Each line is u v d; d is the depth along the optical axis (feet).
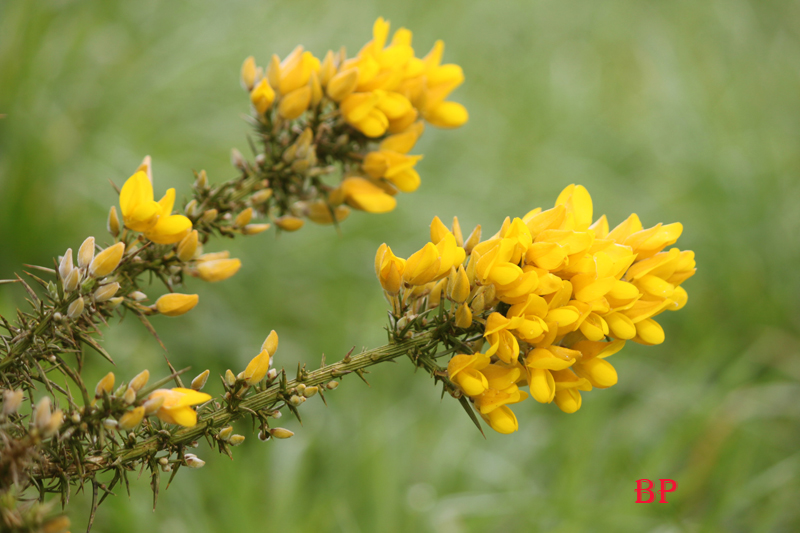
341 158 1.93
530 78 5.90
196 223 1.83
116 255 1.67
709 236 4.53
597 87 6.15
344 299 3.86
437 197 4.56
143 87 3.95
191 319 3.28
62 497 1.63
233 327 3.39
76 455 1.62
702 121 5.07
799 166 5.21
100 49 3.94
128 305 1.73
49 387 1.65
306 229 4.03
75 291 1.67
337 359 3.43
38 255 3.27
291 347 3.48
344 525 2.75
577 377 1.66
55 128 3.45
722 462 3.38
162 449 1.66
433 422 3.39
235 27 4.48
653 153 5.32
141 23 4.19
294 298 3.84
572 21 6.97
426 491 3.09
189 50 4.18
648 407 3.59
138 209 1.70
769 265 4.45
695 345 4.13
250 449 3.04
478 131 5.23
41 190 3.31
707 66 6.00
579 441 3.05
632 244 1.69
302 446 2.99
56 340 1.67
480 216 4.46
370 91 1.89
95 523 2.50
